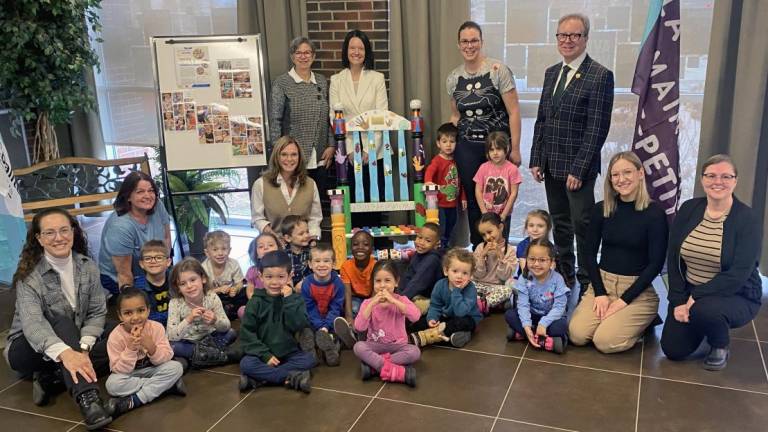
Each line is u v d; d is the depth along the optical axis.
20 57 4.21
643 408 2.43
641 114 3.39
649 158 3.40
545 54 3.90
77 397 2.44
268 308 2.67
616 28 3.73
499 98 3.67
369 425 2.38
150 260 2.93
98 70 4.61
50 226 2.55
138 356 2.56
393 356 2.72
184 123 3.95
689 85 3.73
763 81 3.27
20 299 2.57
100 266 3.32
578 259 3.54
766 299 3.36
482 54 3.70
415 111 3.76
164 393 2.63
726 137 3.54
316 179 4.09
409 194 4.23
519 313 2.96
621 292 2.95
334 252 3.63
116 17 4.85
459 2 3.83
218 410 2.51
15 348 2.62
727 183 2.56
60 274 2.65
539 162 3.55
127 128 5.10
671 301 2.76
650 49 3.29
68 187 4.18
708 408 2.42
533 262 2.88
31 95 4.29
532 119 4.06
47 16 4.21
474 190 3.78
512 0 3.85
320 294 3.03
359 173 3.82
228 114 3.97
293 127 3.96
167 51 3.89
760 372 2.67
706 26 3.60
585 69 3.27
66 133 5.05
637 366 2.75
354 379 2.71
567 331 2.94
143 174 3.20
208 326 2.87
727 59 3.42
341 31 4.11
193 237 4.42
